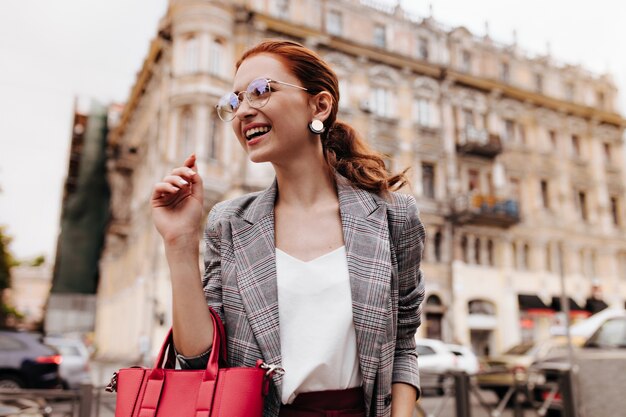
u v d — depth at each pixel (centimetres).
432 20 2538
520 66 2738
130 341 2266
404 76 2373
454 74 2448
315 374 121
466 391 599
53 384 945
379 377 124
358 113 2208
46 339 1081
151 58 2255
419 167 2316
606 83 3022
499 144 2439
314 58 140
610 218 2808
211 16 1903
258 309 124
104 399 504
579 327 792
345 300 125
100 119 3291
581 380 511
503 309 2375
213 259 140
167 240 124
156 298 1922
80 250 3222
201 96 1841
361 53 2253
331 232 135
